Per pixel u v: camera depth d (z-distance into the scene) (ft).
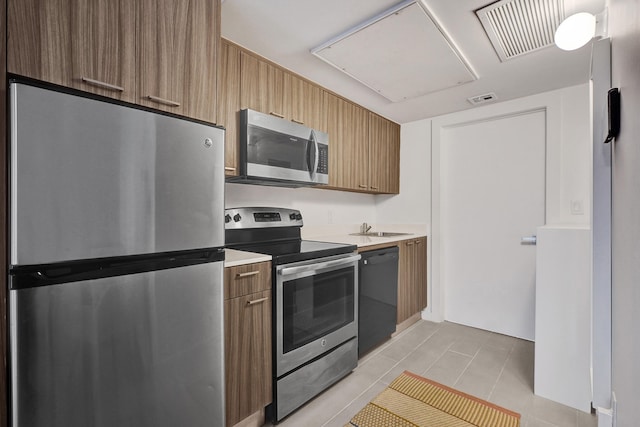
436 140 10.13
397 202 11.07
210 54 4.30
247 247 6.56
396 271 8.70
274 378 5.24
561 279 5.82
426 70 6.71
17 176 2.67
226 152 5.59
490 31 5.33
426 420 5.09
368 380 6.59
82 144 3.01
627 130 1.94
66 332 2.93
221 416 4.20
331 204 9.73
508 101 8.68
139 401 3.41
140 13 3.60
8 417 2.72
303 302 5.71
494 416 5.16
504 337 8.90
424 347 8.20
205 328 4.02
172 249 3.67
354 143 8.73
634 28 1.70
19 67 2.77
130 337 3.34
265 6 4.76
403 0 4.63
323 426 5.19
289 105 6.75
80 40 3.13
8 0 2.73
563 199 7.88
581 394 5.59
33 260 2.73
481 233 9.53
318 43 5.78
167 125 3.63
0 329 2.73
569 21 4.34
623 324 2.11
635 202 1.70
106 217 3.15
